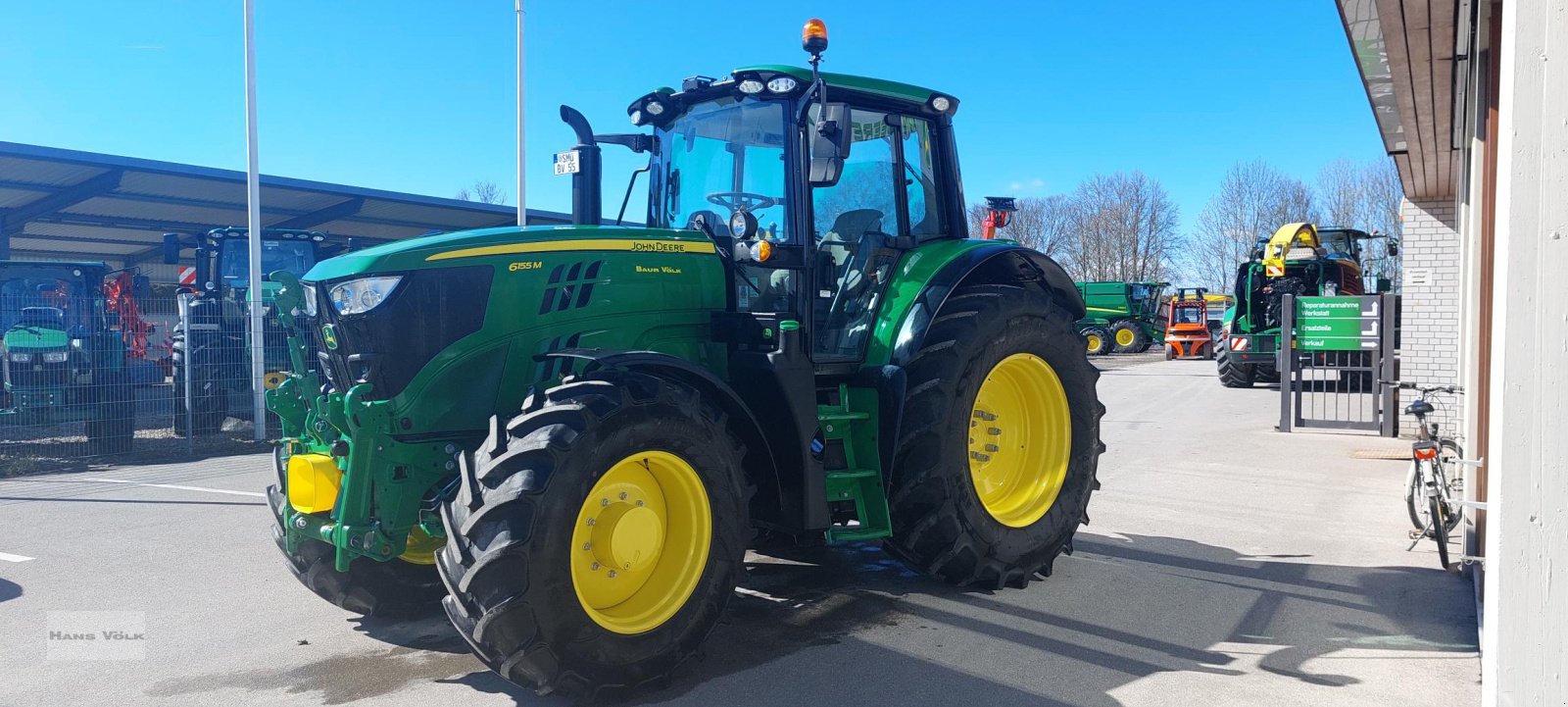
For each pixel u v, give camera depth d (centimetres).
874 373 449
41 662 400
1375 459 894
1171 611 455
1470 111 574
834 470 441
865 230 492
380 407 365
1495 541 218
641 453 352
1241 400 1485
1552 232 209
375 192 1948
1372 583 496
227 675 385
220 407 1137
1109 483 787
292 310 428
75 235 2281
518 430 340
